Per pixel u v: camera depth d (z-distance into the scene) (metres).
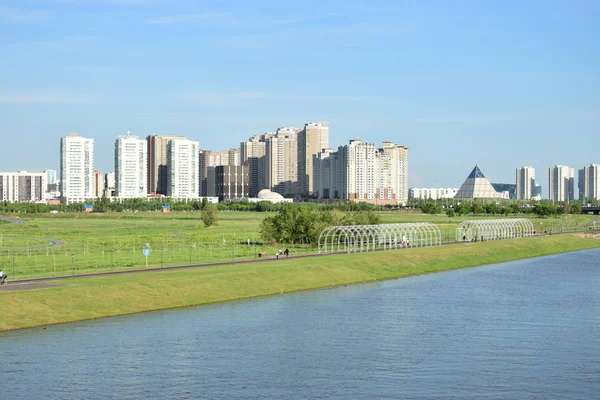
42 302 112.56
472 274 176.12
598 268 190.38
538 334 106.56
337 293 142.25
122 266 159.75
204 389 80.25
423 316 119.06
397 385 82.31
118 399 76.62
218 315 117.81
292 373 86.25
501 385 82.44
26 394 77.62
